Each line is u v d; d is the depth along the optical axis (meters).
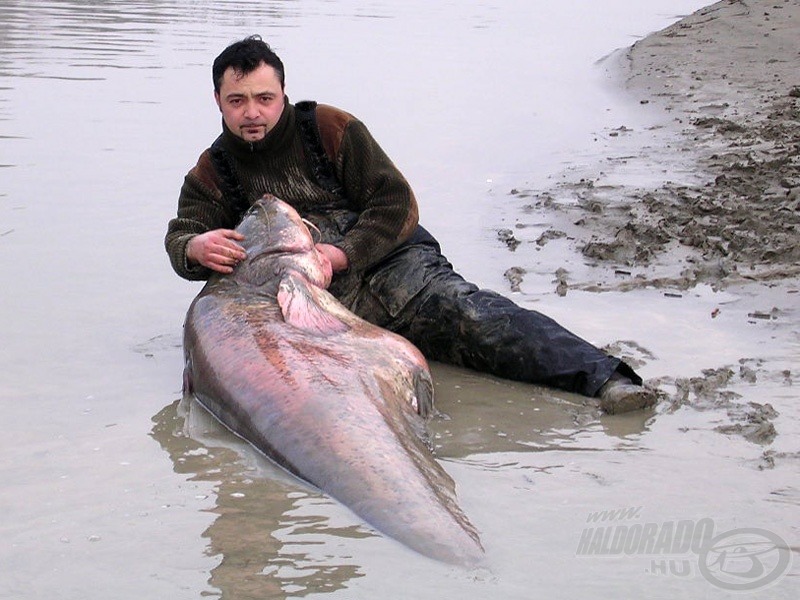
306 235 5.70
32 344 5.95
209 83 13.02
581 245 7.68
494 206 8.67
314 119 5.93
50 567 3.82
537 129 11.36
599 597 3.56
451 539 3.86
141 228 7.96
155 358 5.84
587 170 9.65
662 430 4.94
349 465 4.30
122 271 7.12
